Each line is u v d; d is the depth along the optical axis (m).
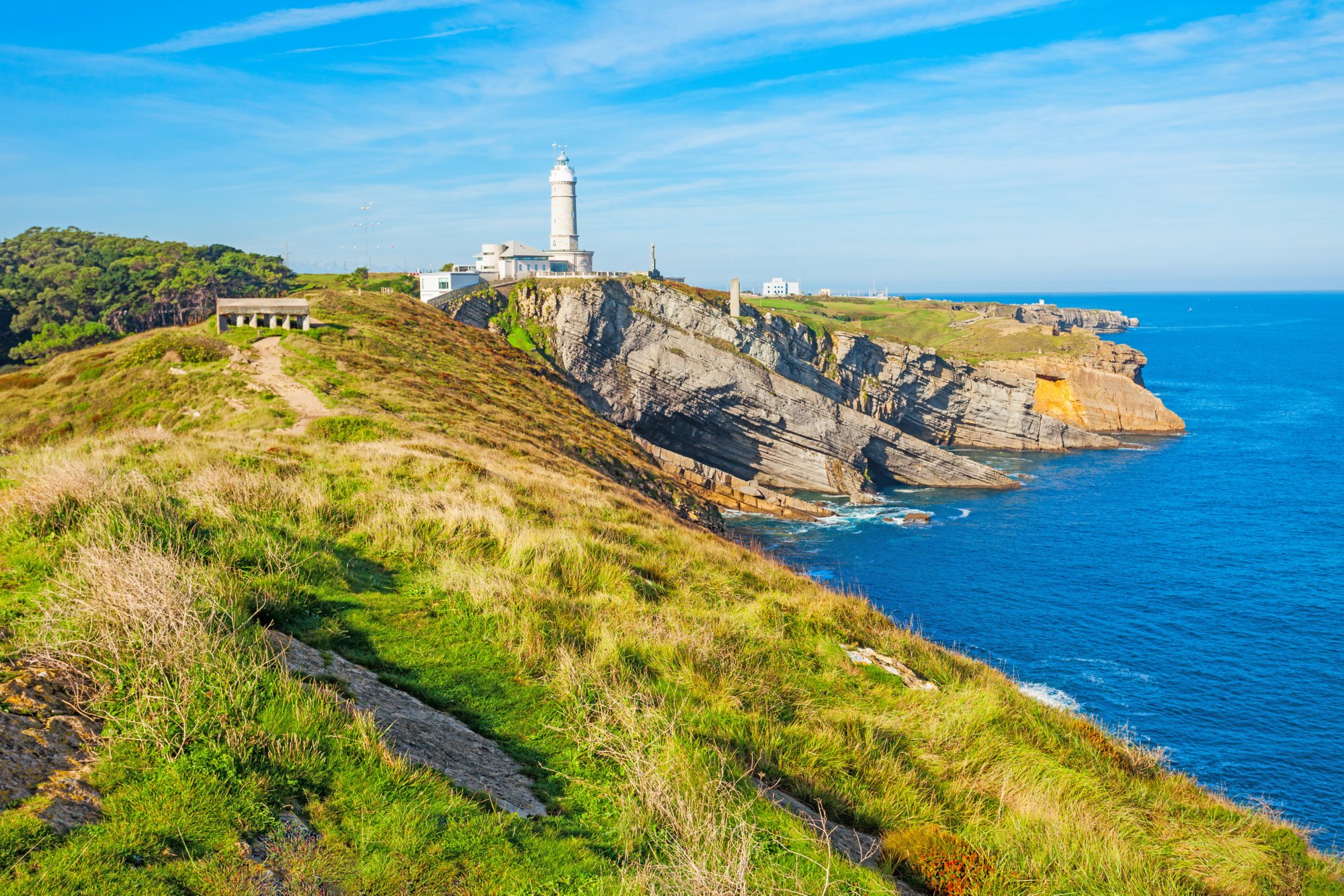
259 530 11.49
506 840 5.75
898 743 10.30
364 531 13.47
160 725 5.94
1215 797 12.25
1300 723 35.59
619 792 6.96
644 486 45.56
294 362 42.66
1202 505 77.69
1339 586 53.94
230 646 7.08
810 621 14.59
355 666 8.24
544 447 36.91
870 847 7.50
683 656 10.69
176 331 51.28
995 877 7.19
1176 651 43.31
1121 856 7.99
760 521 73.88
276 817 5.47
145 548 8.90
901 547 64.50
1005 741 11.12
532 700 8.45
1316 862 10.03
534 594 11.52
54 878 4.46
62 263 142.12
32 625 6.94
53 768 5.32
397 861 5.27
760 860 6.27
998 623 47.31
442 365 52.06
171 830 5.07
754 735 8.92
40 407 40.53
